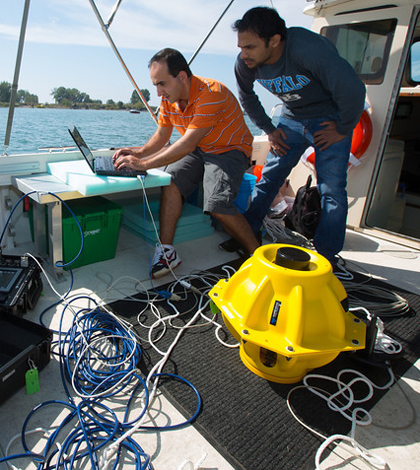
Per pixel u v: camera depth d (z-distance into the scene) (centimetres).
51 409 129
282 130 261
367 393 148
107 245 232
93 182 187
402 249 294
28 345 142
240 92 247
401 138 423
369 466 117
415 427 134
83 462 112
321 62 196
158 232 254
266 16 188
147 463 110
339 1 297
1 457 112
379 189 330
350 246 294
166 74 196
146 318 182
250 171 343
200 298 202
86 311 180
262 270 138
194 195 304
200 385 144
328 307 135
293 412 135
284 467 114
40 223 215
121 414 129
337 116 229
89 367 145
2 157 211
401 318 200
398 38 275
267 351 144
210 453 117
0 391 123
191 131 206
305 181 351
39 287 188
